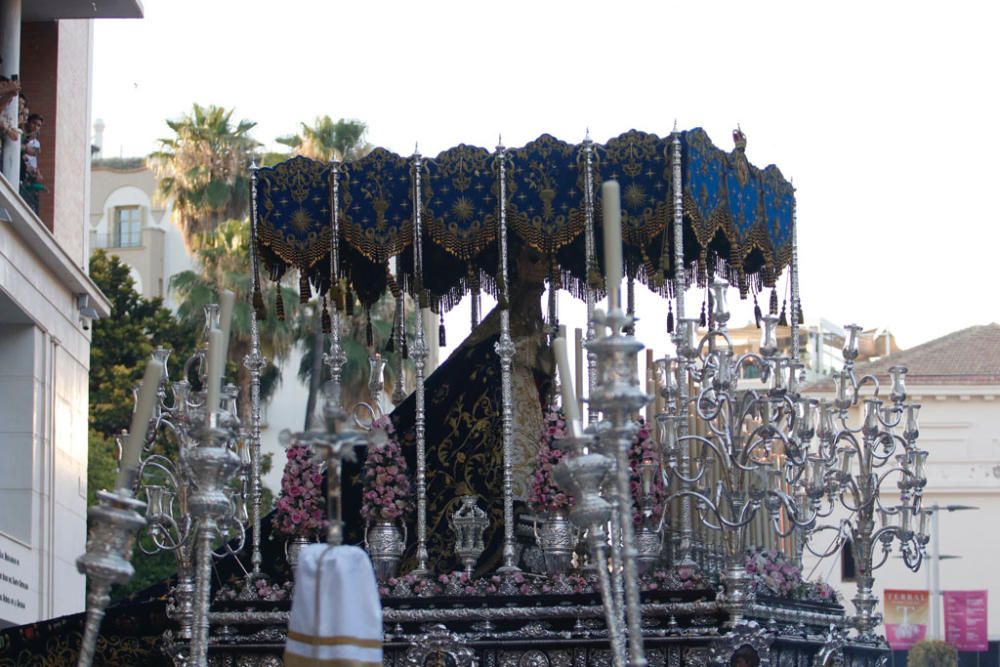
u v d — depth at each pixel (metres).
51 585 22.91
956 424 39.88
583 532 12.54
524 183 12.30
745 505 11.14
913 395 39.72
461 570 12.40
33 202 22.72
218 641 11.85
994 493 39.69
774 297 13.40
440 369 13.21
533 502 11.87
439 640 11.45
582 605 11.54
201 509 8.34
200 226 38.84
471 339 13.27
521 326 13.18
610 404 7.77
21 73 23.97
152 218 51.06
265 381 37.16
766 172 13.20
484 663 11.52
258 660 11.85
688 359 11.55
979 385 39.56
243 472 12.37
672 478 12.00
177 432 11.47
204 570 8.41
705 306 13.45
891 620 38.44
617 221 7.79
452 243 12.40
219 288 37.72
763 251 13.09
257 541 12.31
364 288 13.72
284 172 12.86
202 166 38.66
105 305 25.28
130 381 38.44
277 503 12.20
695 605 11.34
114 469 36.50
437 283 13.70
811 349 39.91
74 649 12.61
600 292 13.59
